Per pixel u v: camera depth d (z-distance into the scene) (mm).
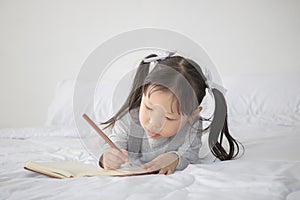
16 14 2643
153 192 710
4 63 2656
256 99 2066
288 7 2479
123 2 2613
